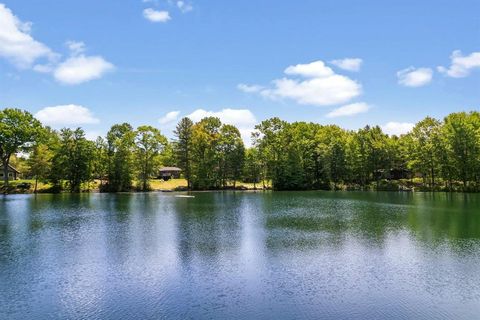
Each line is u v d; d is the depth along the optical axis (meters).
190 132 123.94
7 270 26.06
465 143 96.62
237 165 126.38
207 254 30.11
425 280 23.38
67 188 110.88
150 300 20.20
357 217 51.06
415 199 79.25
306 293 21.16
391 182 121.19
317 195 96.12
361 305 19.41
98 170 115.38
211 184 124.06
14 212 59.03
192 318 17.86
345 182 129.00
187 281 23.33
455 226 42.72
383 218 49.84
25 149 105.44
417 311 18.70
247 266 26.56
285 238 36.38
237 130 128.38
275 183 123.31
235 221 48.09
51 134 136.00
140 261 28.11
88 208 64.88
